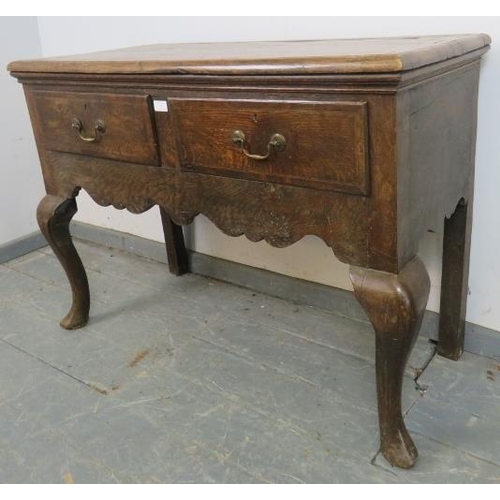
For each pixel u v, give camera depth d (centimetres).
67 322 146
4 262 192
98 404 117
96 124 108
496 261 118
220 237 164
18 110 188
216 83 87
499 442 101
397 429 95
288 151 85
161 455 103
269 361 128
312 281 150
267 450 102
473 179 110
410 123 78
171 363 129
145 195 109
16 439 109
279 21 129
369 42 100
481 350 125
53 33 181
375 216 81
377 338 88
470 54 92
